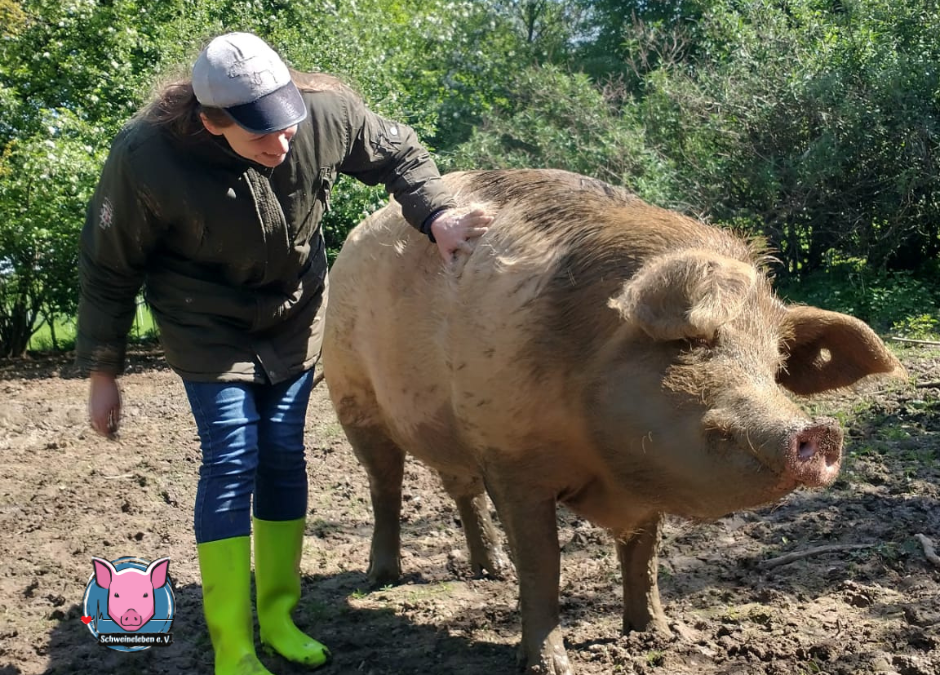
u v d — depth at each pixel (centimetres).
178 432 838
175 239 317
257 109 279
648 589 369
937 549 436
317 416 866
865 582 409
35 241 1488
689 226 316
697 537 488
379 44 1964
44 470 698
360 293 410
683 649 349
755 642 354
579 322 306
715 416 259
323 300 358
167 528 554
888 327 1128
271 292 335
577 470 327
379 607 429
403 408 389
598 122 1669
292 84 291
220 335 327
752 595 410
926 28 1375
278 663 362
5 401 1102
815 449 239
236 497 323
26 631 406
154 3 1677
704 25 1692
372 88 1719
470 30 2531
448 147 2116
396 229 393
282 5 1784
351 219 1555
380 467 452
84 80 1605
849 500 514
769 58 1449
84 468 701
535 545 334
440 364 357
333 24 1742
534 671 331
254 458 330
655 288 262
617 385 288
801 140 1403
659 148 1584
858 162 1345
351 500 602
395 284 383
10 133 1589
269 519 356
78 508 594
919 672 321
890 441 616
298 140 313
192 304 324
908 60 1325
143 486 645
